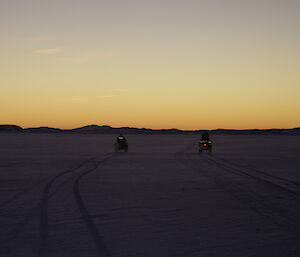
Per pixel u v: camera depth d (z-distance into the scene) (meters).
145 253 6.34
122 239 7.19
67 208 10.17
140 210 9.95
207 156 34.12
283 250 6.53
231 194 12.77
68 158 30.92
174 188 14.19
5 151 41.97
